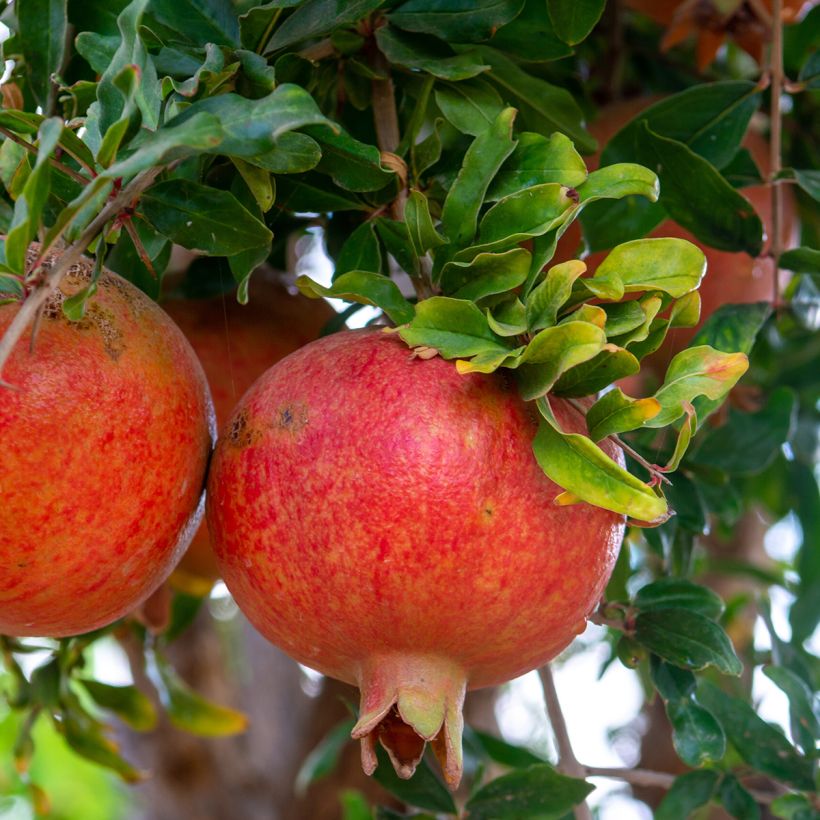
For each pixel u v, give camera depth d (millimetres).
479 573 399
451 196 433
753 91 536
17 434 395
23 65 517
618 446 433
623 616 512
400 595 400
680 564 573
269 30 458
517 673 430
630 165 426
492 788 539
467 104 479
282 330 513
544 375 398
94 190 376
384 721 426
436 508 395
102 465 405
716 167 538
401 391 404
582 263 399
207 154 449
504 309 418
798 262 514
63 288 415
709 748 503
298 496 406
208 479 436
